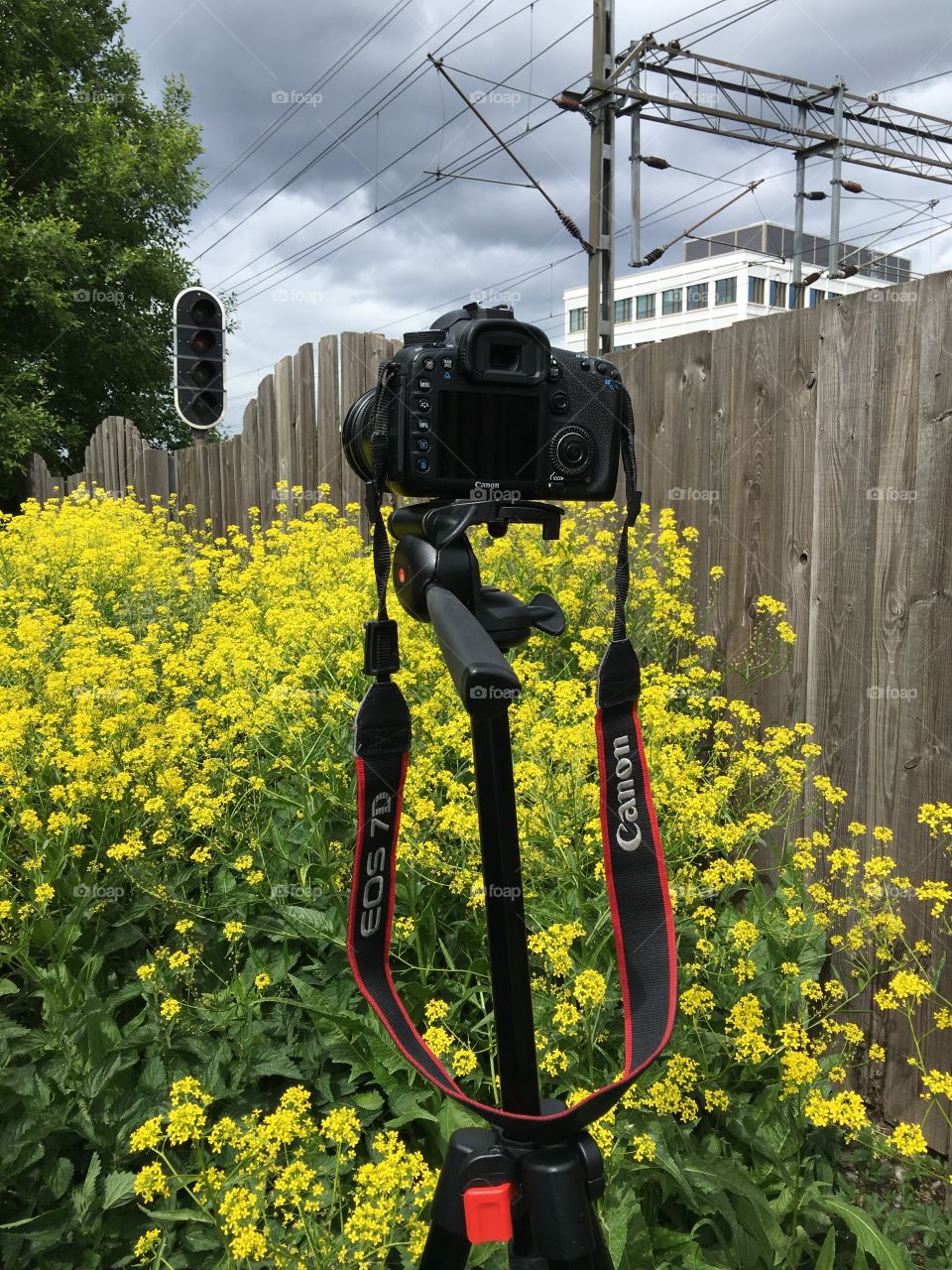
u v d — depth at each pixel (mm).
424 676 3064
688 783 2430
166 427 17844
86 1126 1827
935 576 2258
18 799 2391
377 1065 2037
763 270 52281
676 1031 2037
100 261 14906
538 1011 1997
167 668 3271
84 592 4203
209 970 2258
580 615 3475
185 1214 1633
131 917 2311
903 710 2361
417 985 2170
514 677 821
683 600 3248
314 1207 1561
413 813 2365
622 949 1075
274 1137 1588
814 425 2639
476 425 1050
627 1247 1658
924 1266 1923
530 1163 979
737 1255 1720
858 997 2422
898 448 2354
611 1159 1673
